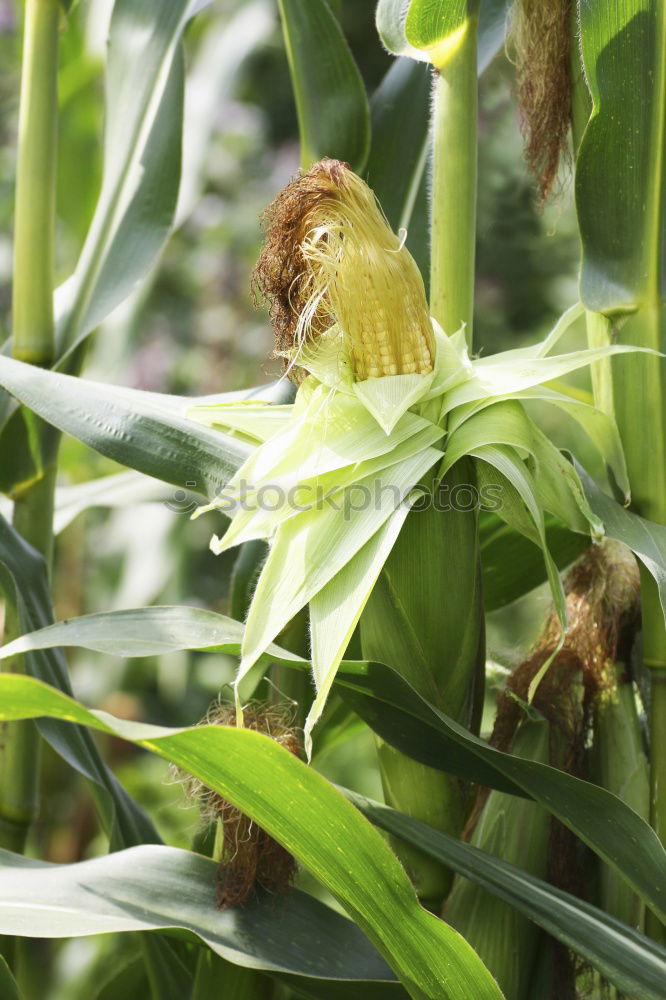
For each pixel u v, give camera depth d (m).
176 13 1.59
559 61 1.38
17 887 1.32
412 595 1.30
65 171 1.91
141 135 1.57
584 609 1.42
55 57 1.52
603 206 1.35
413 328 1.29
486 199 3.14
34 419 1.52
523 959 1.34
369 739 2.30
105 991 1.59
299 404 1.30
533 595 1.69
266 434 1.32
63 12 1.53
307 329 1.30
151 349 3.25
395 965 1.26
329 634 1.24
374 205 1.30
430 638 1.30
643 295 1.35
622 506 1.36
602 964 1.27
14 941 1.54
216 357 3.31
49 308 1.52
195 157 1.89
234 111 3.45
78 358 1.56
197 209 3.43
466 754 1.32
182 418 1.38
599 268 1.36
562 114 1.39
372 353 1.29
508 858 1.36
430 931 1.23
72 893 1.32
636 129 1.34
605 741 1.40
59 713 1.17
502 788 1.32
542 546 1.27
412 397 1.28
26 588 1.46
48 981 2.01
